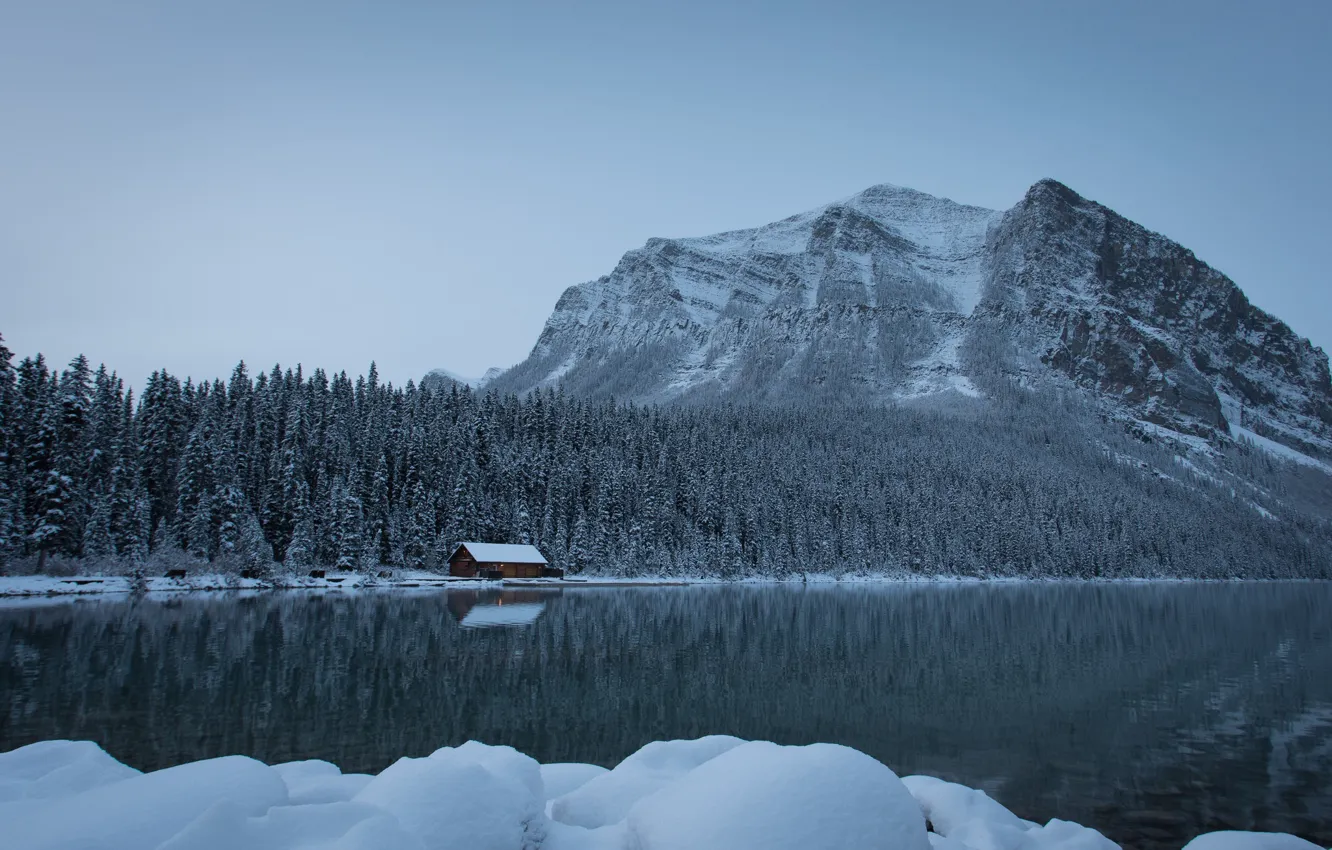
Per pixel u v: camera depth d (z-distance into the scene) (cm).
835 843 659
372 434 10688
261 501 9125
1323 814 1886
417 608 6269
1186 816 1862
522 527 10700
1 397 7025
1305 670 4069
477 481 10756
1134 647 4969
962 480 18050
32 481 6975
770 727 2638
